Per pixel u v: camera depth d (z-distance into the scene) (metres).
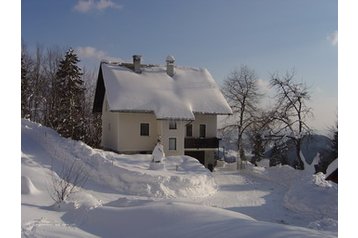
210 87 39.94
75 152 26.39
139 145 35.72
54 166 24.38
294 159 44.72
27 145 28.30
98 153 27.00
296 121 39.28
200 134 37.94
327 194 20.14
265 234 9.81
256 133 44.88
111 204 15.14
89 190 22.02
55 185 19.48
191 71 42.31
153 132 36.16
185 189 23.94
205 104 37.31
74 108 37.34
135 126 35.69
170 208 12.84
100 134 49.38
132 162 28.33
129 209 13.23
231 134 49.12
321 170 38.88
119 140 35.12
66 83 40.50
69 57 41.19
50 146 27.84
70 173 23.45
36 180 19.94
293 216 19.00
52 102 51.47
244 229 10.39
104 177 24.02
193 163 30.00
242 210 20.12
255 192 26.27
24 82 49.16
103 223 12.65
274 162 43.84
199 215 12.16
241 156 47.19
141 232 11.70
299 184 22.98
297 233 9.82
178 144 35.34
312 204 19.47
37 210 14.03
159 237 11.15
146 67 41.16
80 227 12.46
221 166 39.91
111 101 34.75
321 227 14.22
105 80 37.50
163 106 35.16
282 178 31.39
